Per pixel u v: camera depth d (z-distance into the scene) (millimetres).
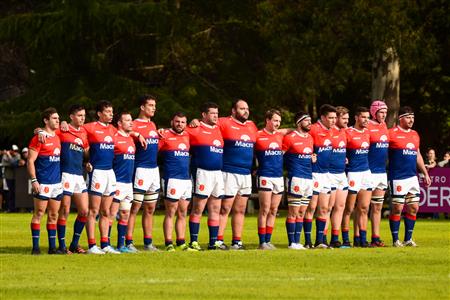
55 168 59531
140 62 168375
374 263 53750
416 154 69500
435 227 89688
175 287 44375
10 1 177500
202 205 63812
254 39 169750
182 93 161750
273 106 142625
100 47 163750
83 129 60750
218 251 60281
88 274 48812
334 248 65500
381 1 119562
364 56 126812
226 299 41344
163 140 63188
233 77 170500
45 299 41188
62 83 162875
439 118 153625
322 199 66812
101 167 60688
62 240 60594
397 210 69125
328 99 155375
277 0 131875
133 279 47031
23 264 52750
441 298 41969
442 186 103188
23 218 102250
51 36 158500
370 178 68438
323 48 125188
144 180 62750
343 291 43531
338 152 67250
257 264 53031
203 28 168875
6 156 118562
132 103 156750
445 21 128250
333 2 123062
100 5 157125
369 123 69188
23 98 165000
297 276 48375
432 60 127375
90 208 60688
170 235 63438
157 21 158750
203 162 63562
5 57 181750
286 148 65688
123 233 62031
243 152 64438
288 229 65938
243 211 64938
